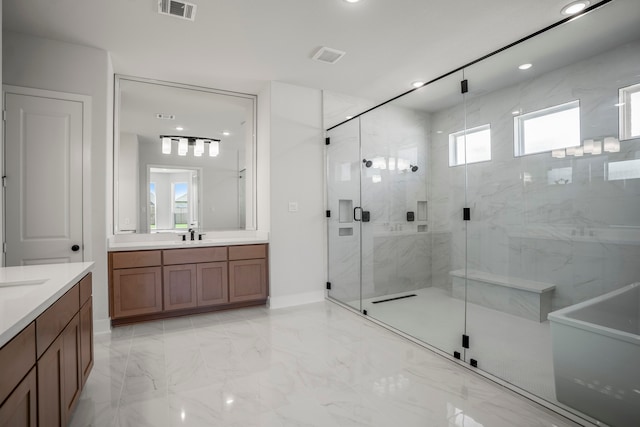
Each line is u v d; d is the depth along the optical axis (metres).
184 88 3.63
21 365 1.02
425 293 2.84
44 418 1.20
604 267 1.87
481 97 2.49
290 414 1.73
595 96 1.92
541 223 2.16
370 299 3.34
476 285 2.48
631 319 1.74
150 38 2.64
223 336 2.80
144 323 3.12
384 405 1.81
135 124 3.47
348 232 3.67
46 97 2.63
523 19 2.40
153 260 3.09
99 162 2.81
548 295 2.08
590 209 1.93
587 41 1.93
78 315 1.67
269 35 2.62
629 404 1.51
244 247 3.51
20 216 2.57
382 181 3.29
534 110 2.20
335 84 3.68
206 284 3.33
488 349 2.26
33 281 1.53
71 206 2.73
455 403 1.83
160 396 1.89
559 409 1.75
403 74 3.40
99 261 2.84
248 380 2.07
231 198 3.93
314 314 3.42
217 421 1.67
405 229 3.04
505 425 1.63
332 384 2.03
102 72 2.82
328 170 3.92
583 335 1.67
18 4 2.18
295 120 3.72
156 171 3.58
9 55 2.53
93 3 2.18
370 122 3.43
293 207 3.74
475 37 2.66
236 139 3.94
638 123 1.75
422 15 2.35
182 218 3.71
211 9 2.26
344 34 2.61
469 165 2.59
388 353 2.49
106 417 1.68
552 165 2.12
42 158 2.63
